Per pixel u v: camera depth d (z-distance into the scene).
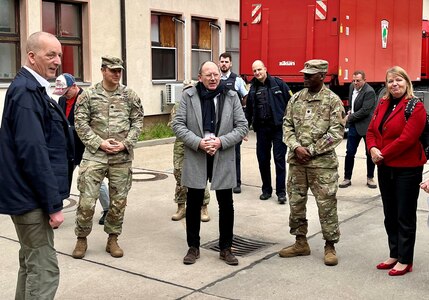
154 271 5.36
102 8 13.52
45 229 3.76
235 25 18.03
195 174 5.47
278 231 6.71
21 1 11.87
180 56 15.91
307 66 5.47
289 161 5.64
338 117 5.41
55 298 4.71
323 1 13.05
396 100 5.18
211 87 5.50
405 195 5.12
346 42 13.22
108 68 5.67
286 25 13.45
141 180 9.48
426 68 18.25
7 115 3.61
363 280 5.12
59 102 6.51
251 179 9.57
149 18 14.72
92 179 5.64
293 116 5.62
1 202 3.63
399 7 15.55
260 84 7.95
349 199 8.26
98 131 5.74
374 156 5.19
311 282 5.08
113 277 5.19
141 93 14.66
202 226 6.88
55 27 12.72
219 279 5.16
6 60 11.83
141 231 6.65
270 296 4.78
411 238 5.20
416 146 5.07
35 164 3.55
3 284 5.01
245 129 5.55
